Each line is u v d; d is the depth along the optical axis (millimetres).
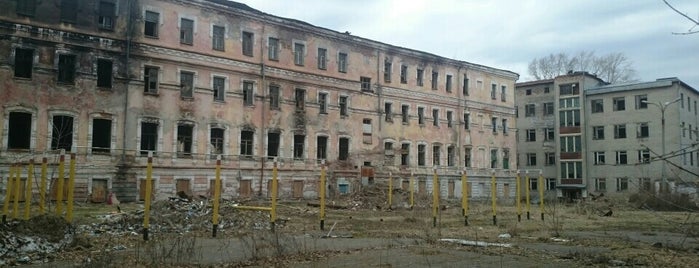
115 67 37594
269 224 21984
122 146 37344
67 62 36188
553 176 71188
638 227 23812
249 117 43875
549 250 14789
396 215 30688
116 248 14289
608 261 12672
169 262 11961
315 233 19297
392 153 54500
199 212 22938
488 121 65438
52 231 14109
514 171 68062
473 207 42062
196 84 41250
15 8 34062
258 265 11820
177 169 39625
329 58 49969
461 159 61406
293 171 46062
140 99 38438
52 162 33938
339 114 50250
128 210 28703
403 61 56875
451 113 61438
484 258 12883
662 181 34062
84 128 36062
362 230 20906
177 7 40594
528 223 25094
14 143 34188
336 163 49375
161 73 39594
